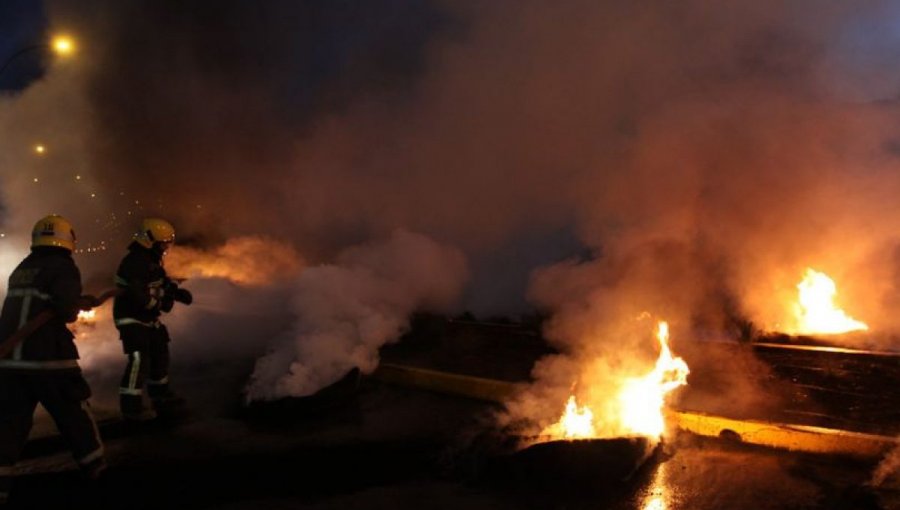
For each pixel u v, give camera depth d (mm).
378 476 3900
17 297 3650
